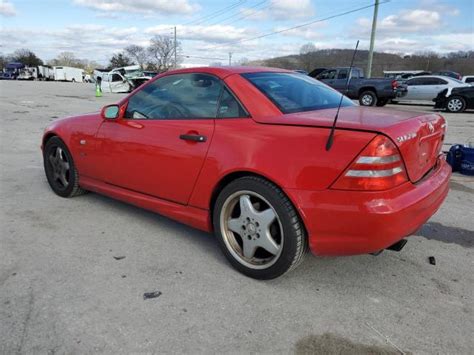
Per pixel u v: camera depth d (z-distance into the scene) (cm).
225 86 304
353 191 236
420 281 292
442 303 265
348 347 223
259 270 284
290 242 263
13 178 537
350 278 295
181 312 249
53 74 6900
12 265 301
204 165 299
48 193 475
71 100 1948
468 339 230
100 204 439
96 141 393
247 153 273
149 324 237
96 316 243
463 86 1614
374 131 234
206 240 355
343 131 242
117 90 2761
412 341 229
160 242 348
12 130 960
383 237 238
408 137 246
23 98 1992
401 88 1744
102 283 279
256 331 234
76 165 428
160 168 333
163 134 329
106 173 393
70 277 286
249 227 284
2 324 233
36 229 369
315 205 247
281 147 260
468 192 516
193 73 329
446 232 381
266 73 334
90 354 212
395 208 234
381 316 250
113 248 335
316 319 246
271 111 284
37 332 227
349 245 246
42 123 1099
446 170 319
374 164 231
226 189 290
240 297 267
